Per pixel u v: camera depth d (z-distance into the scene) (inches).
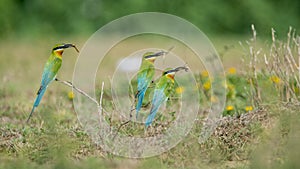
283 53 457.4
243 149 383.9
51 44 928.3
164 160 370.6
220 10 1175.0
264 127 394.6
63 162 352.5
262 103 440.8
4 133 419.8
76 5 1183.6
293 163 345.4
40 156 373.4
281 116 382.9
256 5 1172.5
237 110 457.4
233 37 1112.8
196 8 1160.2
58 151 366.0
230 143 390.0
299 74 447.8
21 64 792.9
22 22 1170.6
